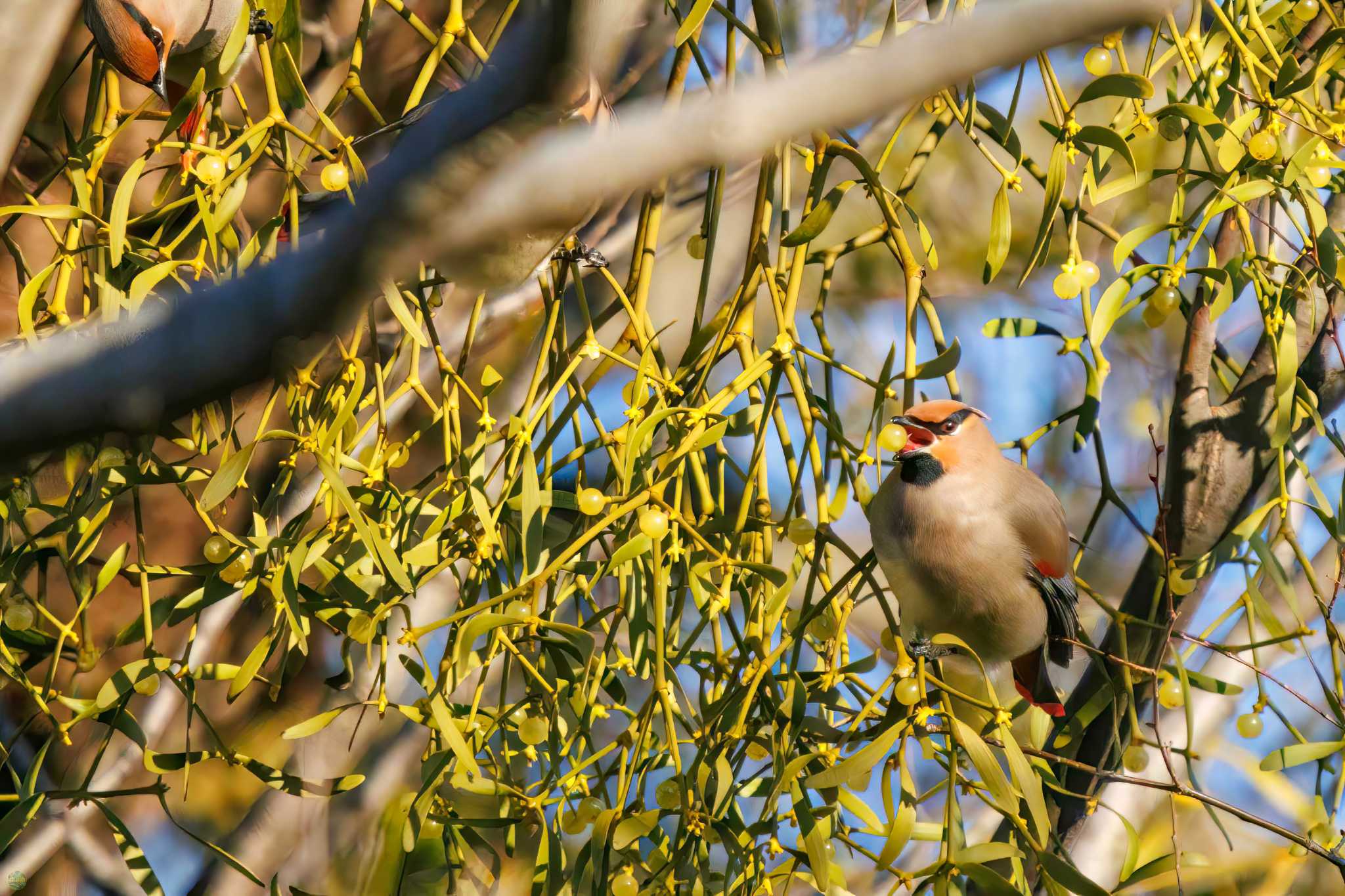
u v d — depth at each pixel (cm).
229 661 987
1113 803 809
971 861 522
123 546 587
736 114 296
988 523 709
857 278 1263
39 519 721
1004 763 898
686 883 569
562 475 1027
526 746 618
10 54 650
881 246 1259
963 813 1054
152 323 310
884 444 623
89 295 629
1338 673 635
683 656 614
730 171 1008
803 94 298
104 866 852
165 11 803
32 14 652
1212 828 902
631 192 300
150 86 796
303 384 589
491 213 289
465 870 611
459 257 301
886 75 303
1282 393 618
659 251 1008
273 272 299
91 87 685
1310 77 604
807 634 634
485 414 607
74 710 606
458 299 895
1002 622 724
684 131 295
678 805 572
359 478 703
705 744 573
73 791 573
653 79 964
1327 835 643
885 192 623
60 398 296
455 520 606
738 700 580
